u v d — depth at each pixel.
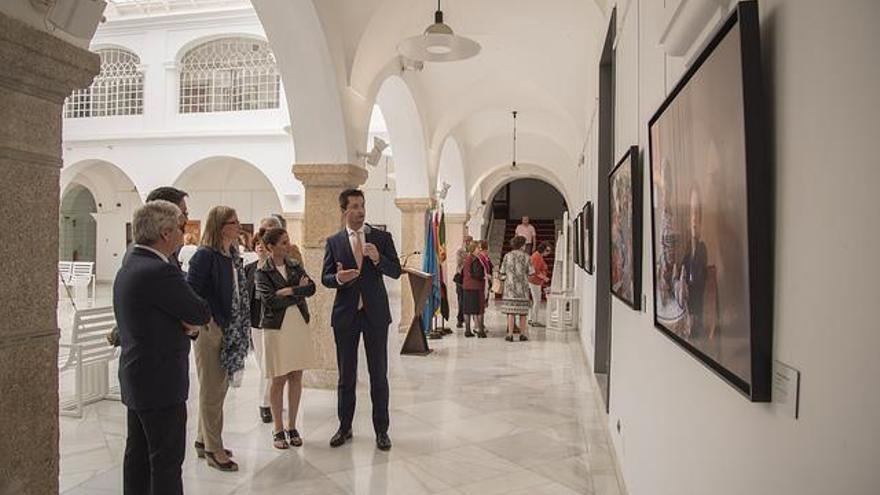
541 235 26.20
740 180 1.36
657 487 2.55
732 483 1.55
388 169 17.92
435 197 11.17
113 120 16.17
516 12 6.86
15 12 2.05
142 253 2.78
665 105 2.15
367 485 3.80
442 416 5.36
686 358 2.06
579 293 9.63
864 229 0.91
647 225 2.84
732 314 1.43
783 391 1.21
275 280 4.44
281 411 4.48
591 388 6.39
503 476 3.98
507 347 9.01
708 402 1.79
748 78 1.30
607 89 6.00
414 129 10.24
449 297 15.34
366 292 4.46
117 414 5.31
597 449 4.43
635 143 3.29
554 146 15.98
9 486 2.10
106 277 21.08
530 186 28.05
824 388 1.04
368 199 20.17
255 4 5.73
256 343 5.24
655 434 2.61
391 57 7.23
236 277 3.98
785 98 1.22
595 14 5.90
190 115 15.84
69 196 22.36
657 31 2.56
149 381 2.71
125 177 20.83
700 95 1.68
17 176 2.12
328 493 3.68
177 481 2.80
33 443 2.18
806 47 1.12
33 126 2.18
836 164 1.00
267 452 4.36
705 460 1.81
